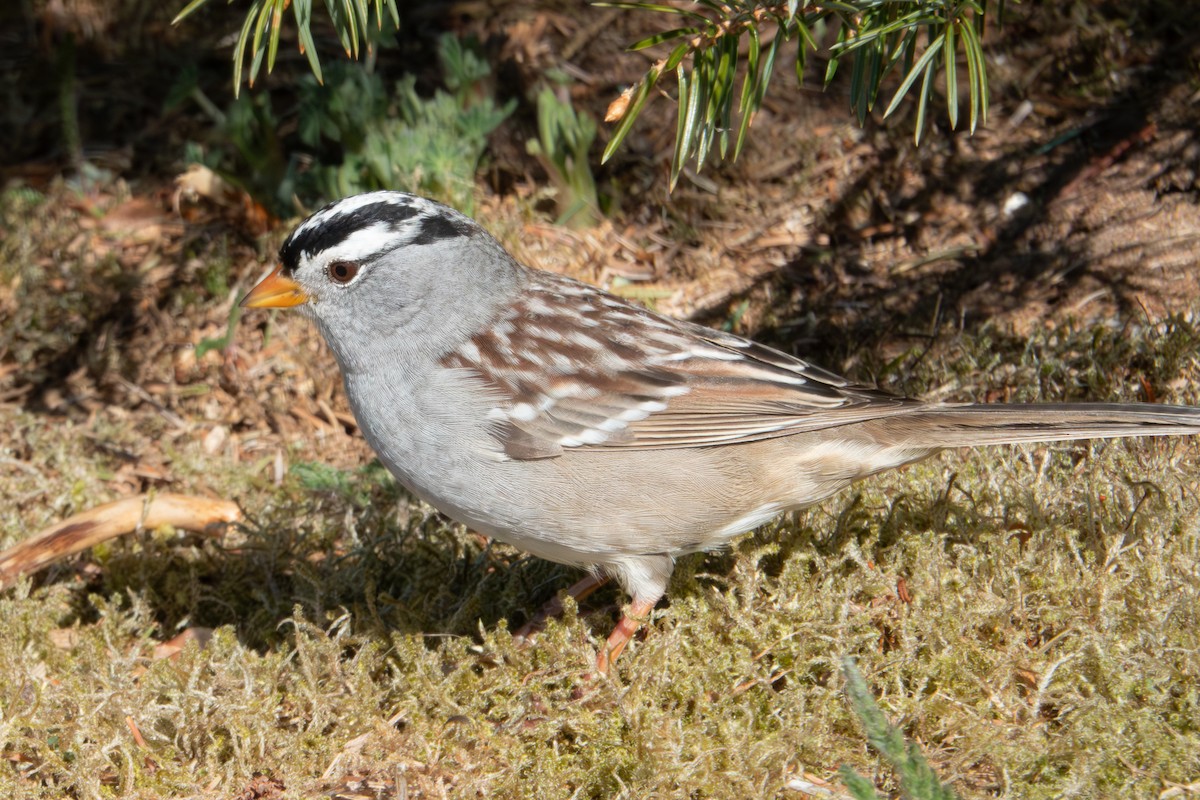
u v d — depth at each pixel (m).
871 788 5.23
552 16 12.34
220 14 13.34
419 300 6.72
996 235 10.30
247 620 7.92
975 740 5.84
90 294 10.59
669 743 5.86
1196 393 8.25
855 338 9.78
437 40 12.41
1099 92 10.86
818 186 11.01
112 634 7.57
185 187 11.09
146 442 9.74
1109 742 5.68
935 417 6.71
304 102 10.94
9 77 12.93
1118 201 10.19
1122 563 6.61
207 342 10.02
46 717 6.68
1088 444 7.95
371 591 7.30
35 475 9.23
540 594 7.80
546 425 6.59
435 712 6.53
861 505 7.42
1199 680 6.07
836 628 6.44
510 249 10.47
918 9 6.27
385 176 10.62
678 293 10.46
